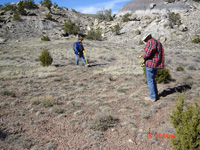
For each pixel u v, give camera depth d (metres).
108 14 66.62
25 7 63.78
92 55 19.98
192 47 31.64
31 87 7.91
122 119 4.78
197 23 41.66
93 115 5.06
